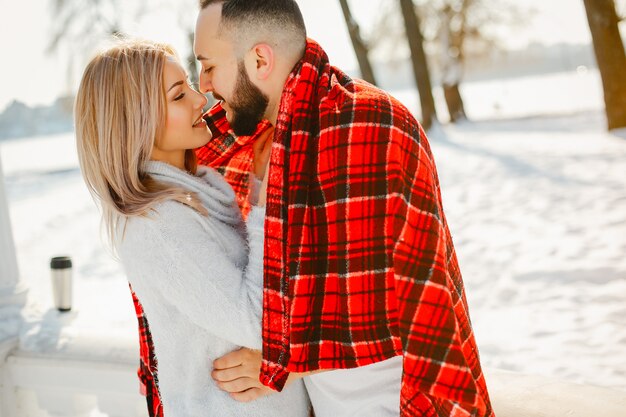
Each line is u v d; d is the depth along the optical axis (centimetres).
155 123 141
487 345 447
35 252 862
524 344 441
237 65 145
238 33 142
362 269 130
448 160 1262
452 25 2462
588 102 2753
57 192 1391
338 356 134
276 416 147
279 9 143
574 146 1202
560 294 513
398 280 128
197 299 135
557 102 3144
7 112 3428
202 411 143
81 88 142
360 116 131
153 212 136
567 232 661
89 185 144
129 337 230
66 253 843
